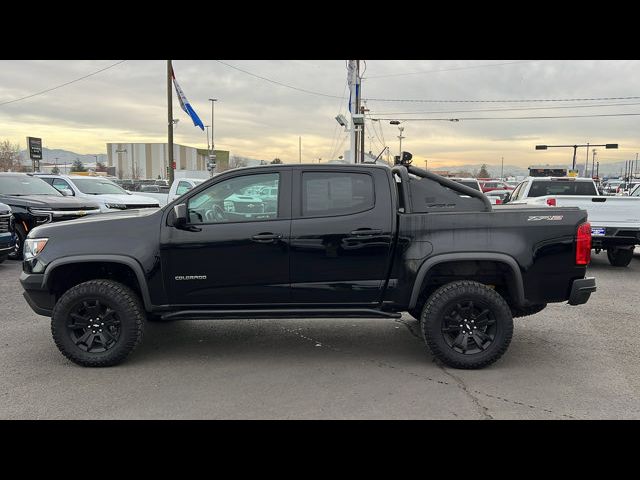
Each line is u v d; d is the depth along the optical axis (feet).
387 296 16.49
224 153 377.50
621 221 33.17
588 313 23.43
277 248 16.17
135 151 377.91
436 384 14.97
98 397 14.06
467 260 16.07
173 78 86.53
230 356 17.52
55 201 37.68
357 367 16.43
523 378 15.43
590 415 12.92
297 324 21.62
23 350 18.10
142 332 16.51
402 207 16.93
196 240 16.14
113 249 16.16
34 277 16.48
